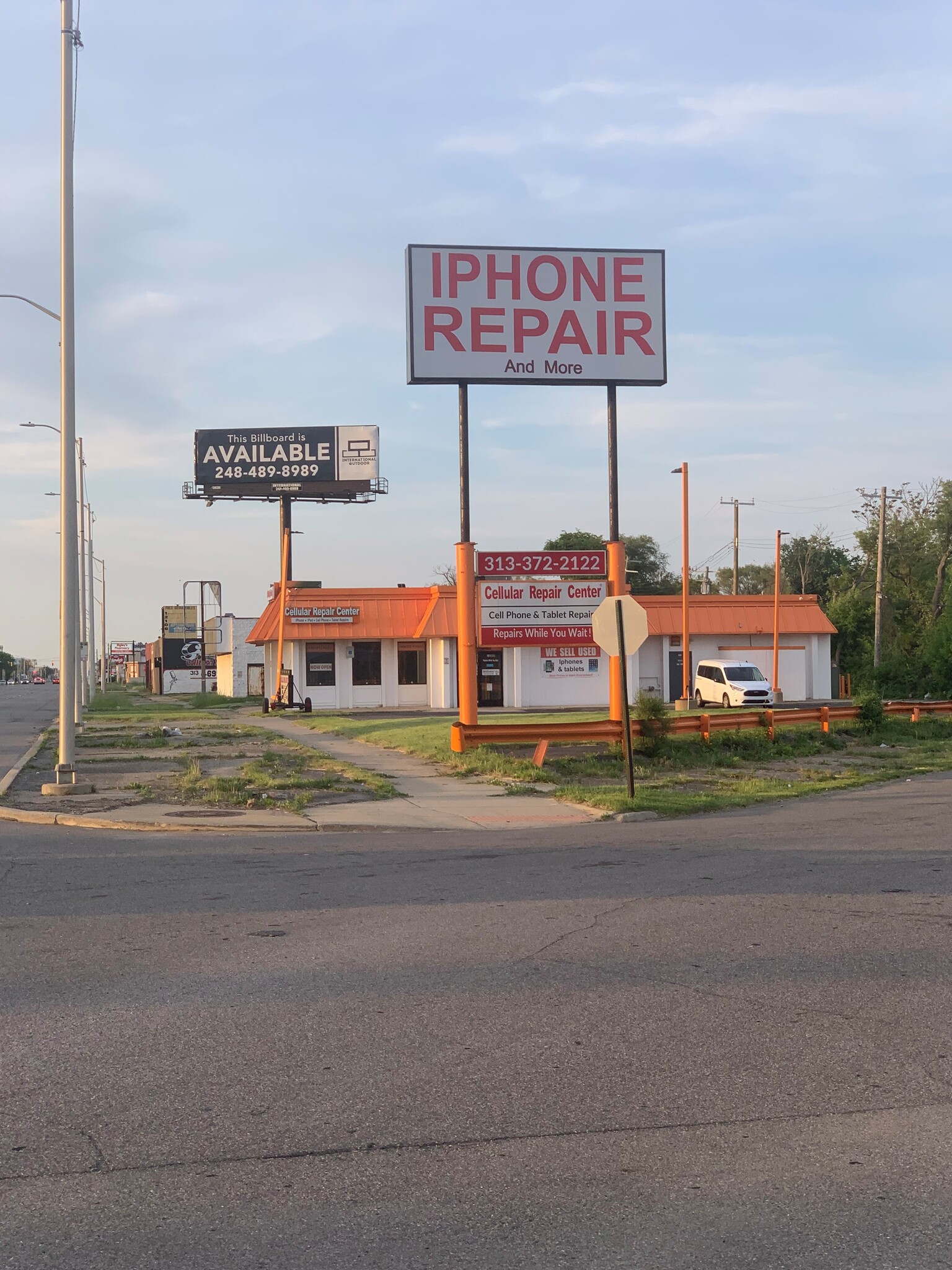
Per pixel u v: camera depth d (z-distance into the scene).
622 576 25.47
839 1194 4.21
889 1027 6.14
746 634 51.59
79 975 7.33
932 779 22.27
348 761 24.59
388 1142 4.68
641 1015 6.38
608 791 18.53
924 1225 3.98
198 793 18.73
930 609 76.00
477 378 24.67
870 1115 4.94
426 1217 4.05
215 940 8.33
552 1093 5.20
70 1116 4.98
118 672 190.75
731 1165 4.45
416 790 19.59
